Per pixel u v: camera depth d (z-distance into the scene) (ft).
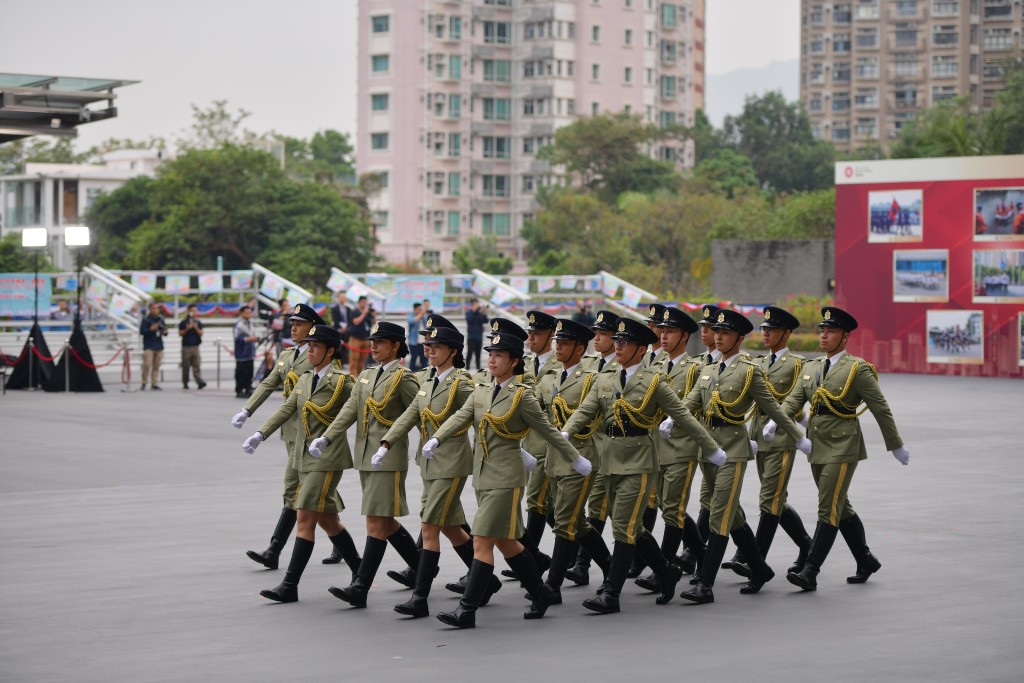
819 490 37.70
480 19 366.84
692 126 407.64
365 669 28.50
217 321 137.90
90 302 129.39
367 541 34.88
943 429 81.05
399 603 35.29
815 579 36.83
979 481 58.08
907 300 131.23
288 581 35.06
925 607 34.60
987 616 33.47
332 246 245.45
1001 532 45.52
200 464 62.80
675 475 37.37
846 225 133.90
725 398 36.58
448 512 33.76
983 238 126.72
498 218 374.22
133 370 124.26
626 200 305.12
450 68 361.10
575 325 37.52
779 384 40.40
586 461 33.76
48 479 57.62
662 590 35.58
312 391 36.70
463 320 159.53
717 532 35.70
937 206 128.98
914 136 238.07
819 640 31.12
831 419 37.88
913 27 491.31
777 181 441.68
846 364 38.17
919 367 130.93
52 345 120.98
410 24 356.79
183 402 97.04
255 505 50.67
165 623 32.60
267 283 138.41
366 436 35.14
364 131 367.04
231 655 29.66
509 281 160.45
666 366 40.42
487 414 32.89
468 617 32.45
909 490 55.31
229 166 241.76
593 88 376.89
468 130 366.02
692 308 155.53
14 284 119.65
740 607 34.94
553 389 37.81
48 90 88.74
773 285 181.06
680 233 269.44
